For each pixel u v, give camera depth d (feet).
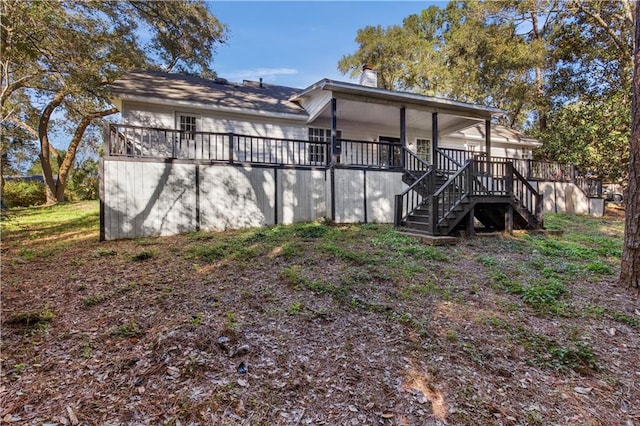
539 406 7.75
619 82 55.11
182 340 9.55
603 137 48.93
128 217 26.76
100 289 13.94
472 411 7.47
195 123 35.65
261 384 8.07
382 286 14.79
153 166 27.71
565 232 31.04
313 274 16.01
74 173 72.79
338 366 8.94
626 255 15.03
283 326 10.96
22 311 11.63
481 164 30.25
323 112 38.93
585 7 54.85
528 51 56.70
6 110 45.73
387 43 72.43
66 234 28.81
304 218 33.91
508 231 27.20
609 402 7.98
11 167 63.31
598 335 11.10
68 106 53.47
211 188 29.81
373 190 35.60
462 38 62.03
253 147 38.04
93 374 8.21
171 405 7.22
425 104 36.81
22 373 8.20
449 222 25.22
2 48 29.53
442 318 11.89
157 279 15.23
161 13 49.11
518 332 11.05
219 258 18.95
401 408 7.50
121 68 40.65
